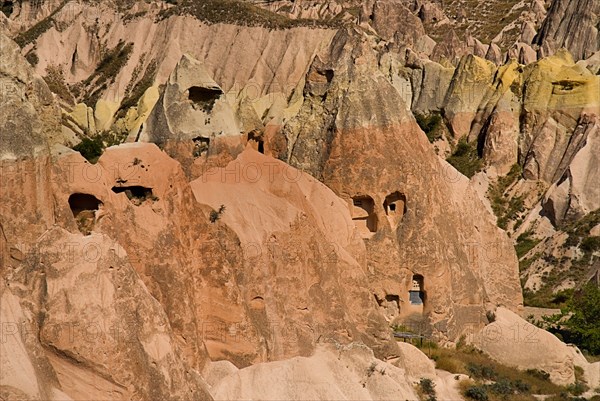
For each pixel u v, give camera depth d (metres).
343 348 76.69
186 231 73.25
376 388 75.25
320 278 79.12
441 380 83.56
